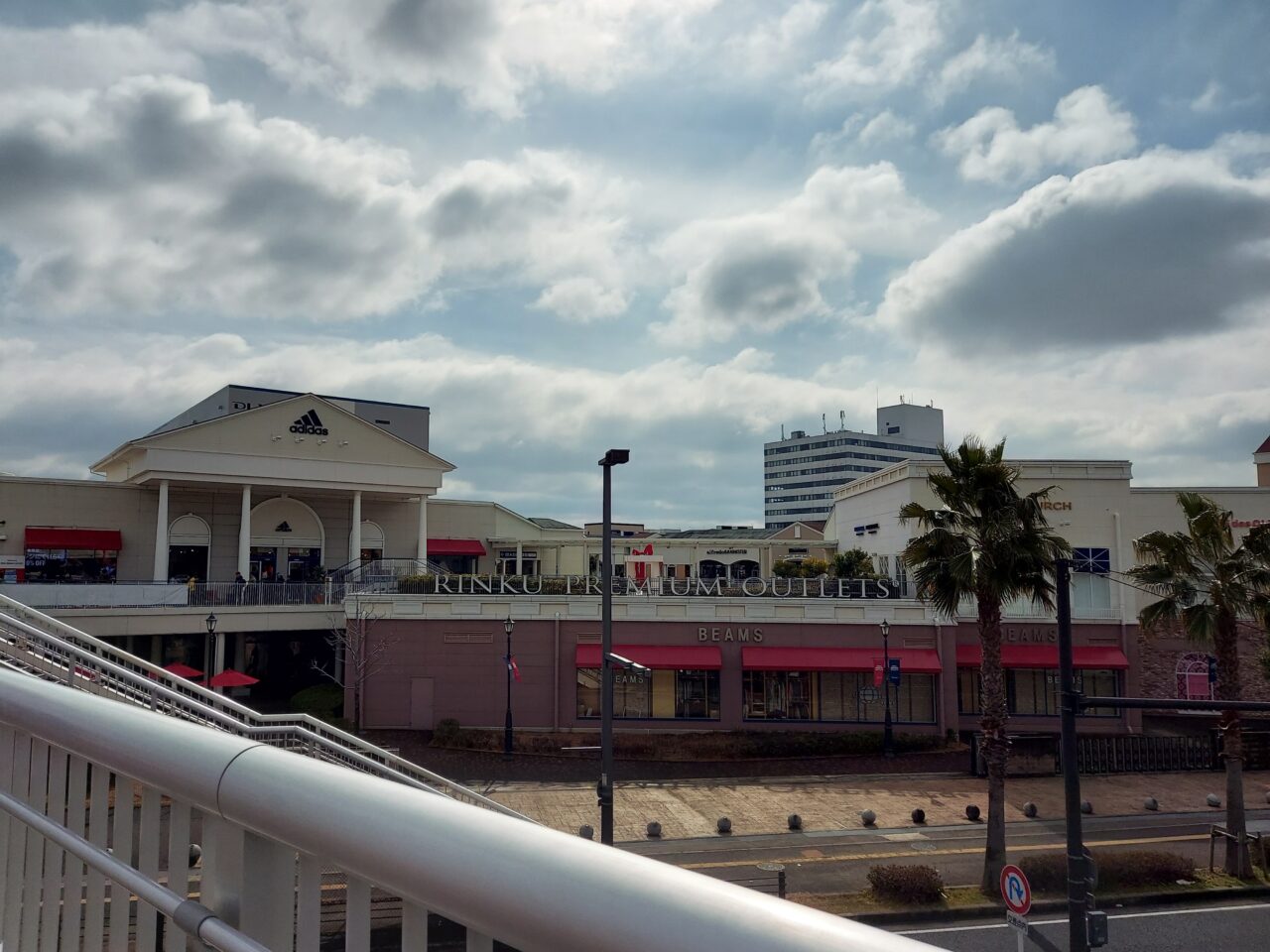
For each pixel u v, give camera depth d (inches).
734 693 1408.7
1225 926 638.5
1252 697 1521.9
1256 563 855.7
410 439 2443.4
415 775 578.9
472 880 53.1
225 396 2119.8
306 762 72.3
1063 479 1542.8
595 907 46.4
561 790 1095.6
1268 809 1040.8
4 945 123.3
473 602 1416.1
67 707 104.3
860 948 38.2
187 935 85.0
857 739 1337.4
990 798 717.9
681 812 991.0
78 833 107.0
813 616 1427.2
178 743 84.2
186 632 1375.5
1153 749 1259.2
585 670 1417.3
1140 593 1496.1
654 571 1609.3
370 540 1934.1
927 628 1425.9
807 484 6525.6
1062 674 531.5
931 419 6663.4
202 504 1753.2
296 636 1708.9
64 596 1284.4
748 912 42.4
